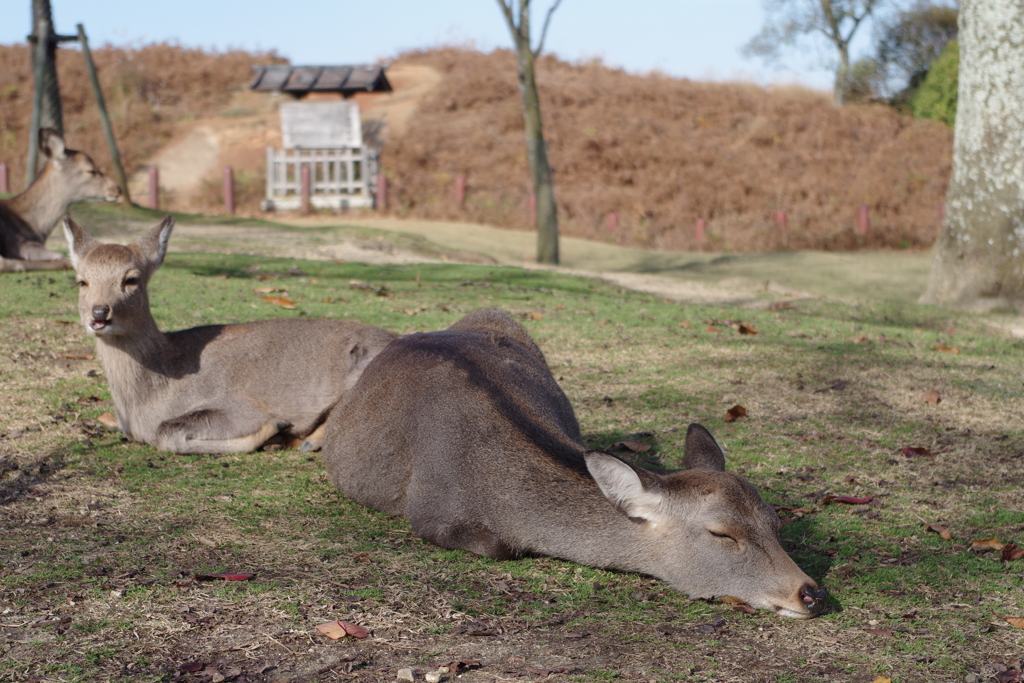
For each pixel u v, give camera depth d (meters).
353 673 2.85
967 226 11.97
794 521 4.22
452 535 3.82
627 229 23.67
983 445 5.39
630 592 3.51
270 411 5.25
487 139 28.92
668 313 9.81
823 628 3.20
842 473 4.90
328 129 24.50
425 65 36.09
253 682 2.77
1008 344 8.88
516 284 11.62
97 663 2.86
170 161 28.70
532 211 24.03
